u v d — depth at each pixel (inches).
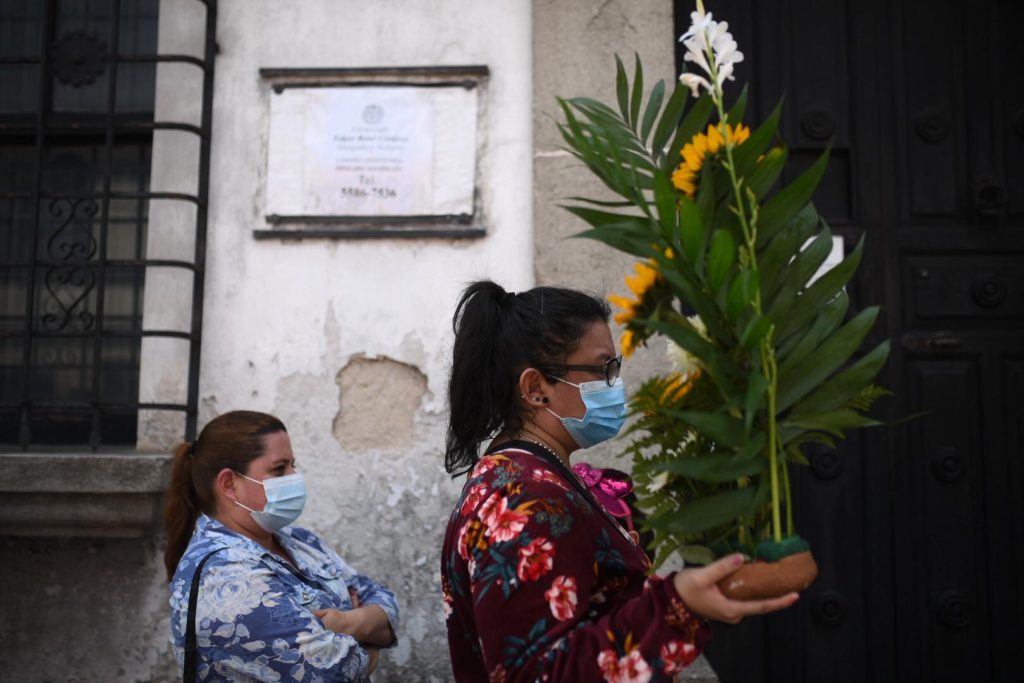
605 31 117.3
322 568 94.5
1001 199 122.0
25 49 131.4
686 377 48.4
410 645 110.7
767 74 126.1
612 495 80.4
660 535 47.6
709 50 46.7
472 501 52.2
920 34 126.3
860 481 119.4
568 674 43.1
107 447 122.6
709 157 45.9
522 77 120.0
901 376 120.4
